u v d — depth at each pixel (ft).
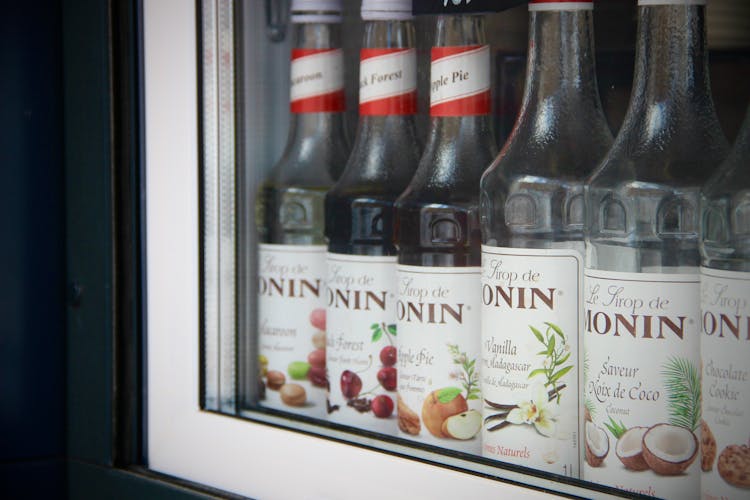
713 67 2.29
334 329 2.92
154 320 3.14
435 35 2.73
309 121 3.12
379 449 2.55
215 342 3.05
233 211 3.09
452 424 2.60
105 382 3.21
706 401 2.08
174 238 3.06
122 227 3.20
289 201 3.10
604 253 2.37
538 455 2.40
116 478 3.18
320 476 2.68
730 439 2.02
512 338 2.42
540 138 2.53
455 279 2.62
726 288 2.03
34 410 3.36
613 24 2.50
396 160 2.85
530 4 2.55
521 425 2.42
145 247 3.15
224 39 3.06
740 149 2.17
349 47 3.08
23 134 3.32
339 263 2.90
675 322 2.15
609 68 2.51
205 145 3.03
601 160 2.48
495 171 2.57
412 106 2.85
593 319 2.26
